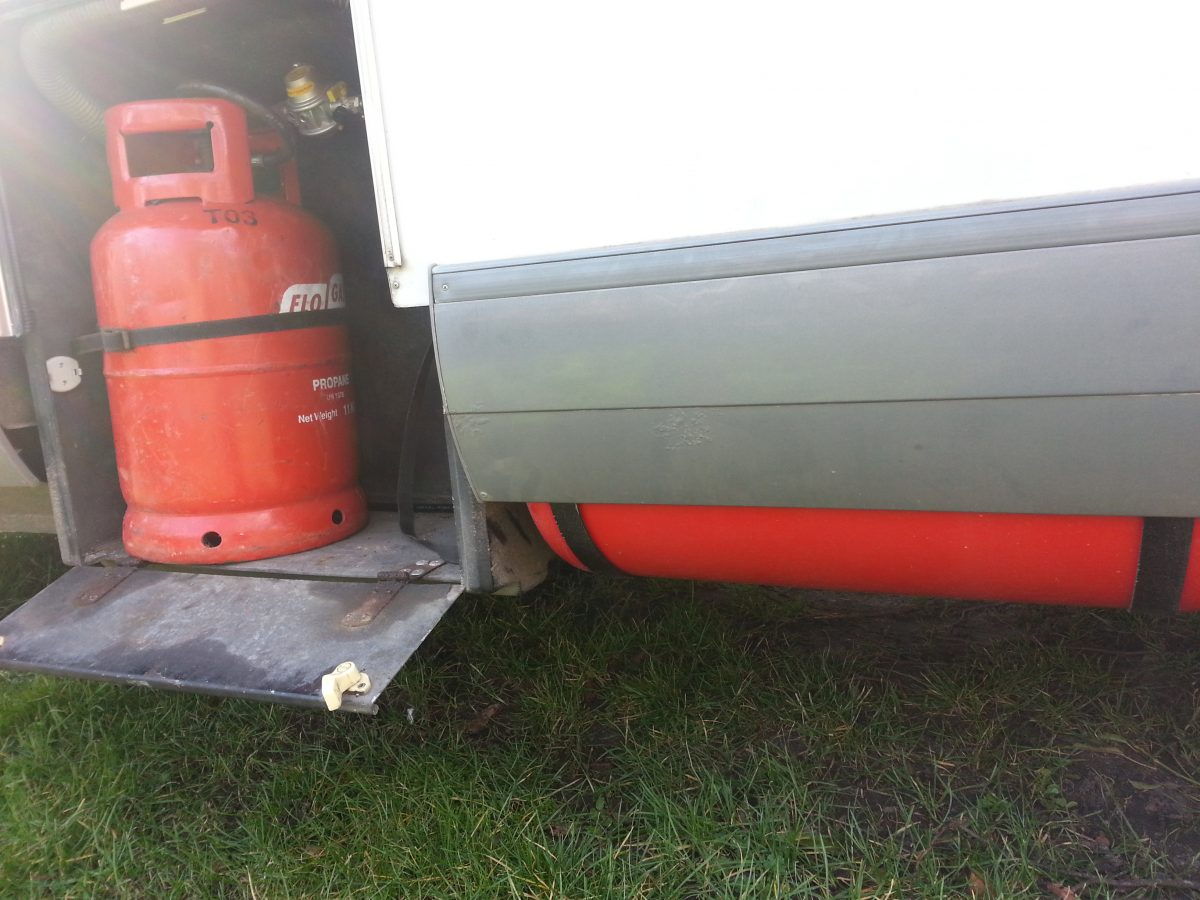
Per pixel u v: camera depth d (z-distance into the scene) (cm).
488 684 203
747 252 113
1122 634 203
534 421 131
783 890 137
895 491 116
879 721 176
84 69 204
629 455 128
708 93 113
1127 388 101
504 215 128
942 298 105
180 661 153
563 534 154
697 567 150
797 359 113
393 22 129
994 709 179
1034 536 120
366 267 244
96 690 205
